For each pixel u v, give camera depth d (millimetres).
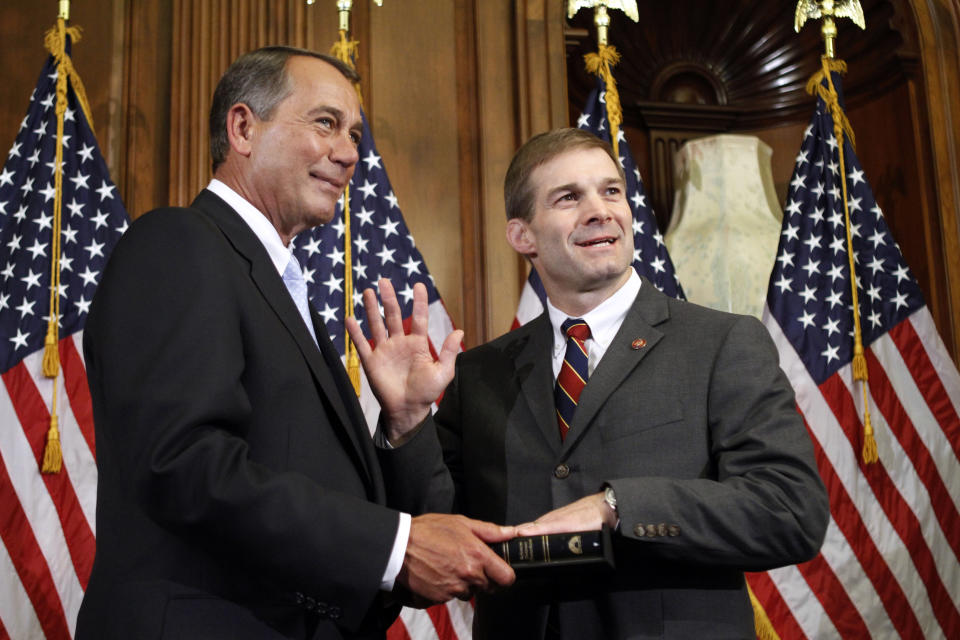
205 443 1315
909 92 4461
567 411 1829
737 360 1752
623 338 1838
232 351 1398
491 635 1763
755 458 1650
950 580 3592
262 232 1697
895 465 3670
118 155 3824
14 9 3926
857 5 4141
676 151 4809
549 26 4180
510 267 3941
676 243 4172
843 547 3551
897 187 4512
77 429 3303
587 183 1916
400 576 1412
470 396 1955
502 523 1775
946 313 4203
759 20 4836
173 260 1442
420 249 3934
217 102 1790
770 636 3436
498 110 4094
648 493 1567
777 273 3812
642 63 4898
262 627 1391
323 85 1760
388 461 1744
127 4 3990
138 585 1386
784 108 4879
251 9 3979
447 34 4156
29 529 3180
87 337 1493
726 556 1570
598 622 1654
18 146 3529
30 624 3119
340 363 1700
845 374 3727
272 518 1326
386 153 3990
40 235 3418
